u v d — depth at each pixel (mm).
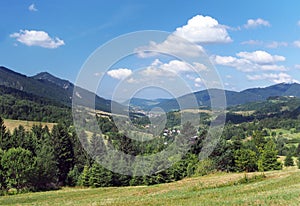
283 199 29469
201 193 40531
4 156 84688
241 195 35594
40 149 97875
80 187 88688
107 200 41469
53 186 91250
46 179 88562
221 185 49750
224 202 30625
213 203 30672
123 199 41281
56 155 96625
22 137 106375
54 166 91062
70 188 88938
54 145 98000
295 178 48000
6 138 102562
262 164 96188
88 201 42281
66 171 97125
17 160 84375
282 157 132750
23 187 85938
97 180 81312
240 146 94188
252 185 44750
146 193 48969
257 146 108562
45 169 88375
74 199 51875
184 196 39000
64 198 56812
